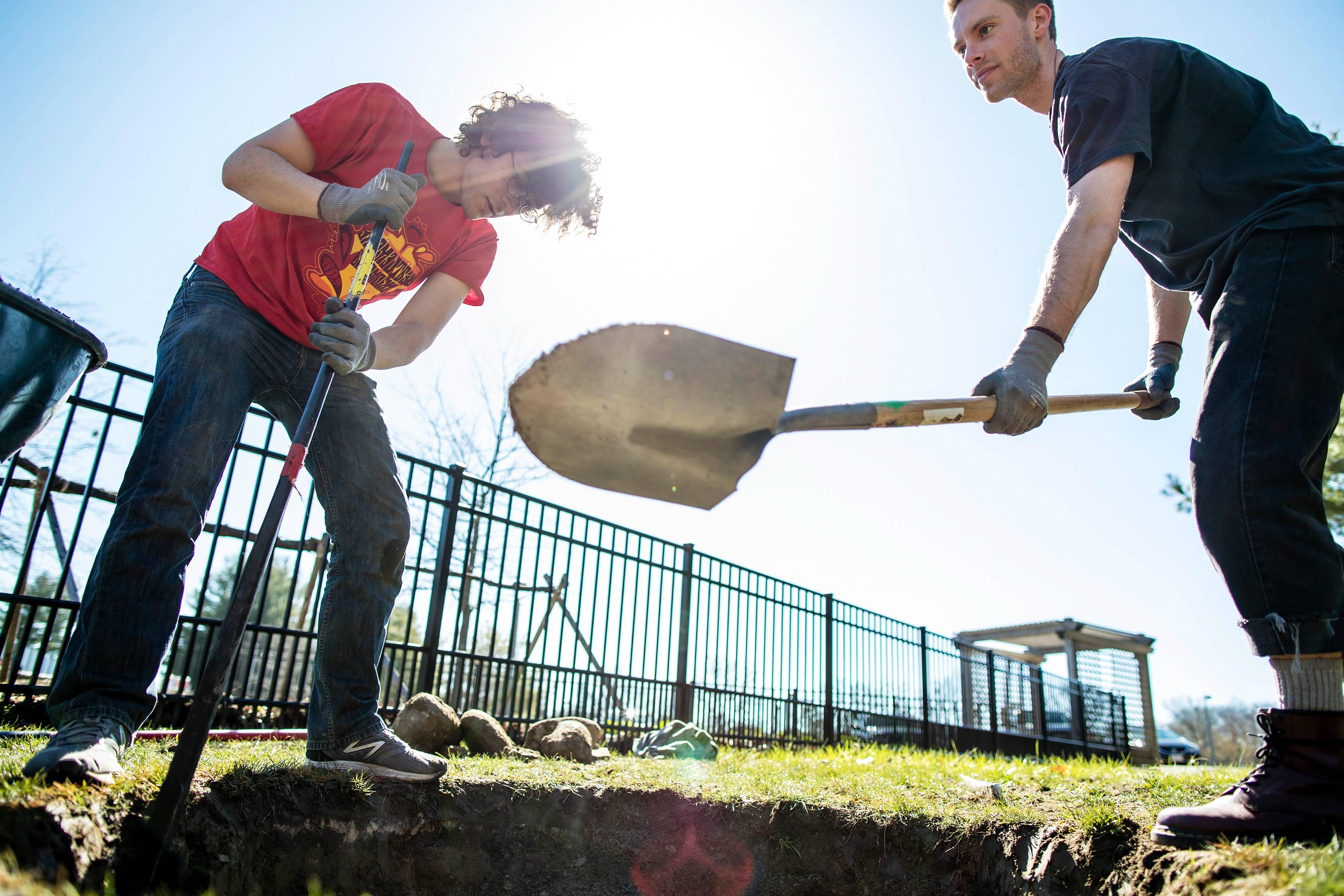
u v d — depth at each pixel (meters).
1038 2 2.25
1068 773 4.23
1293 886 1.33
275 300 2.28
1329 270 1.74
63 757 1.67
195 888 1.76
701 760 4.39
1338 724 1.60
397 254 2.53
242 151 2.19
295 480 1.92
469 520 5.21
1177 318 2.48
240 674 4.94
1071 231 1.81
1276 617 1.65
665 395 1.52
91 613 1.89
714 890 2.54
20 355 1.77
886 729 8.84
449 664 5.06
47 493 3.47
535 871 2.44
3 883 1.18
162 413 2.06
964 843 2.40
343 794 2.21
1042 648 17.38
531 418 1.54
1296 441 1.68
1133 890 1.74
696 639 6.62
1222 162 1.94
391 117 2.41
